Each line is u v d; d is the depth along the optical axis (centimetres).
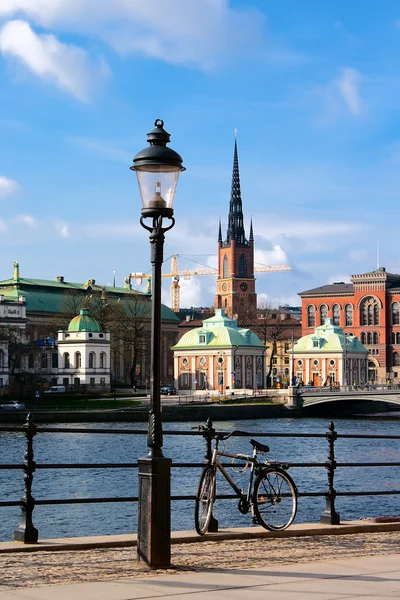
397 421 16962
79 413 14525
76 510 5900
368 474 7756
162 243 2053
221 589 1772
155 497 1994
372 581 1856
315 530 2523
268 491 2483
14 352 19988
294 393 18212
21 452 10169
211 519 2439
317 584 1825
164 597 1692
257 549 2245
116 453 10131
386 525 2638
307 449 10581
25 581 1841
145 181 2044
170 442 11244
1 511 5850
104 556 2133
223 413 16738
